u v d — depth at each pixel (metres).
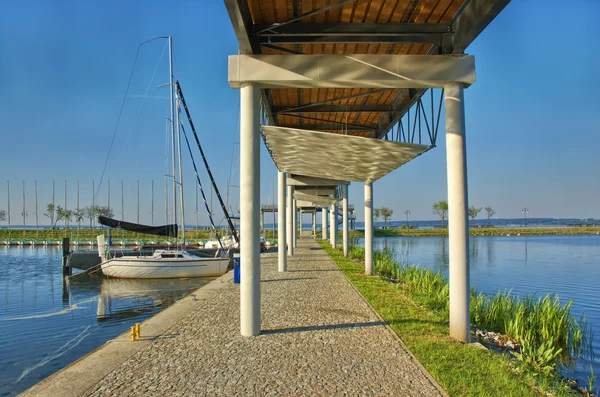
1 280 22.06
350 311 8.46
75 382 4.74
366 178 14.91
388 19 6.54
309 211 46.81
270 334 6.75
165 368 5.19
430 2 5.96
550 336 7.96
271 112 10.18
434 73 6.46
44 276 23.64
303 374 4.94
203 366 5.25
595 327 10.41
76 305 14.77
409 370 5.06
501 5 5.20
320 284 12.32
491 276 21.58
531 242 56.88
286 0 5.89
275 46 7.21
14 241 52.38
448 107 6.52
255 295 6.71
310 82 6.56
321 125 12.75
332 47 7.55
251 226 6.72
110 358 5.59
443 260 30.50
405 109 9.57
